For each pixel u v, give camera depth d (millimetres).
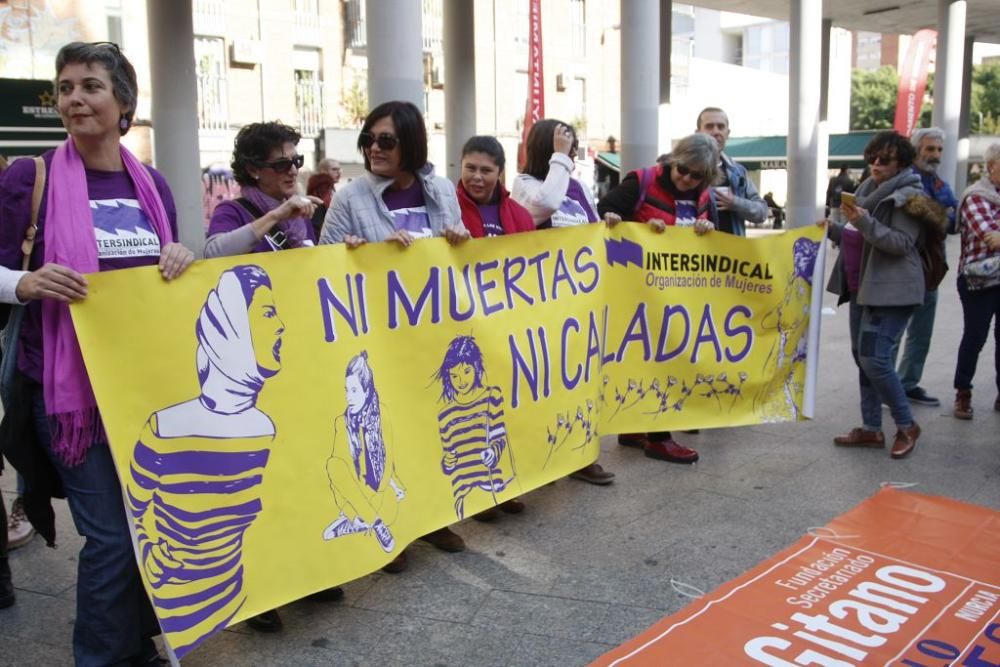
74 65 2551
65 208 2559
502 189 4359
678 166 4820
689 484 4766
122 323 2623
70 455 2576
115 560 2660
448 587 3602
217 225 3408
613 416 4781
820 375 7305
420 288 3629
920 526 4082
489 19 25047
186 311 2787
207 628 2814
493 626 3283
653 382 4871
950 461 5059
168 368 2740
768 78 39344
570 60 27500
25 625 3289
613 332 4703
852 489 4641
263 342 3023
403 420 3582
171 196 2918
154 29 10672
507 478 4074
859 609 3291
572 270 4324
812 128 14453
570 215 4750
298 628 3283
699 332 4934
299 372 3139
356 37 22609
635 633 3213
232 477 2918
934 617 3232
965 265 5723
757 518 4270
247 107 21031
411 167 3719
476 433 3912
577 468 4445
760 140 28734
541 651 3105
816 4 14188
